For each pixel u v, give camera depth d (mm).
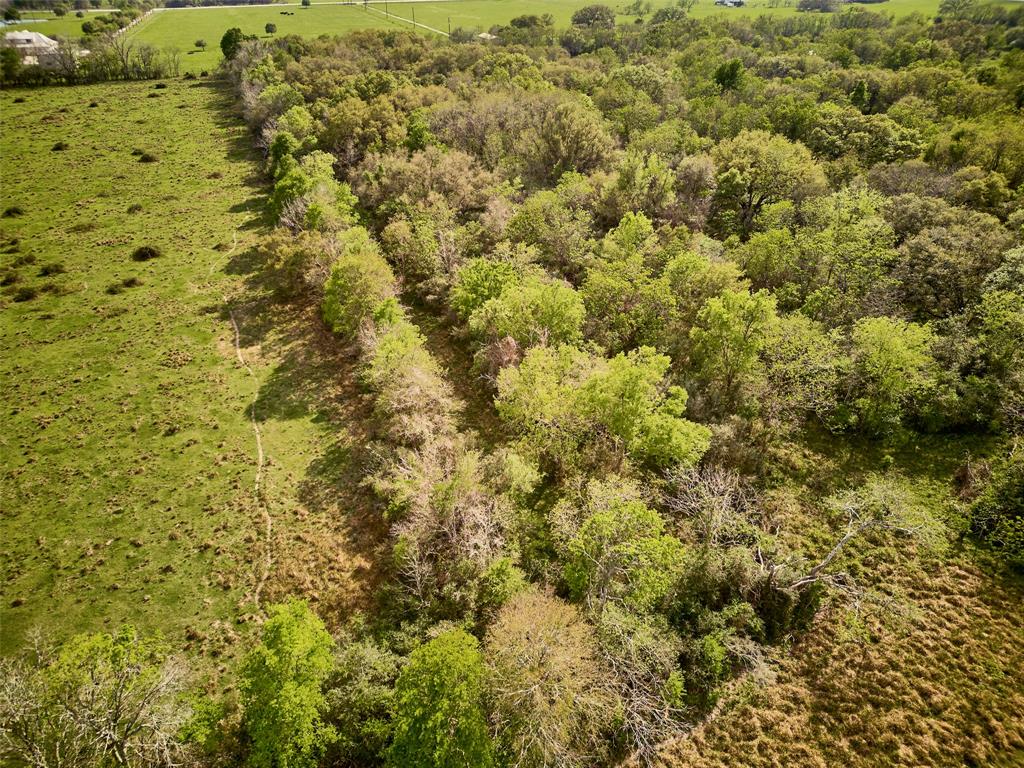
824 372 44250
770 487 40562
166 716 25094
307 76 115938
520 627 26141
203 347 57750
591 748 27484
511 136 84312
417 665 25062
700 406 43812
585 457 39594
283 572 36969
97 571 37219
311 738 24812
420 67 119812
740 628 31750
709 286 50969
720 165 71312
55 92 130875
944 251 49875
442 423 43625
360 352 54875
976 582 34281
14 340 58219
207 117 120250
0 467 44531
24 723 22531
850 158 70250
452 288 57344
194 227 80125
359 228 61688
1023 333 41156
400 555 33562
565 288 49031
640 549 29234
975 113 77188
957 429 43188
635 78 96375
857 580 34750
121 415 49531
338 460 44906
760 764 27500
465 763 23203
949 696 29500
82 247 74750
